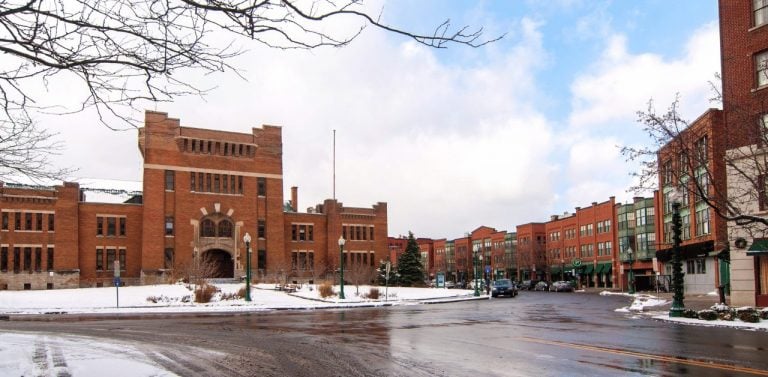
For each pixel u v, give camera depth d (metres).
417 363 11.98
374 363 12.07
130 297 42.25
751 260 29.55
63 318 28.11
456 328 20.38
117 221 70.50
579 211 96.69
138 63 6.95
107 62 6.62
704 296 46.28
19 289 64.38
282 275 66.19
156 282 68.69
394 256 143.50
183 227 71.44
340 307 37.28
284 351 14.10
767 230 23.27
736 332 18.09
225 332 19.38
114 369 10.94
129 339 17.08
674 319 22.97
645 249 76.38
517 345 14.84
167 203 71.25
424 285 82.19
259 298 43.44
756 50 28.48
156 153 71.25
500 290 56.44
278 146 79.38
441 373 10.74
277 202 78.38
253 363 12.19
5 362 11.68
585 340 15.83
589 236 93.12
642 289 77.31
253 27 6.38
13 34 6.39
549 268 104.25
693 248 48.34
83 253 68.44
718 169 26.67
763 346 14.29
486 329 19.83
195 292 41.72
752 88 28.19
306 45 6.65
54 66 6.56
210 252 74.44
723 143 24.03
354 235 86.81
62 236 66.94
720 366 11.12
